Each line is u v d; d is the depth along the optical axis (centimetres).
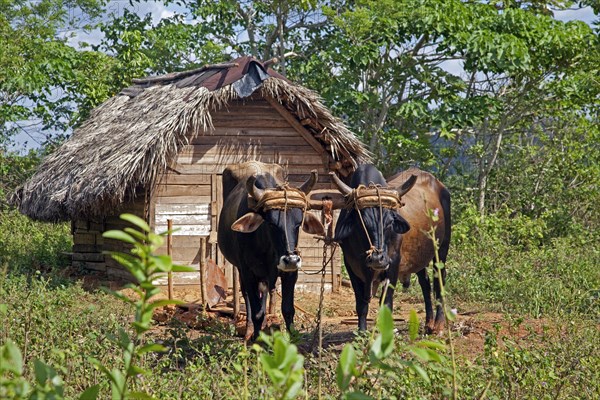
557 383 580
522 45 1769
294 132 1321
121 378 280
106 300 1084
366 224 766
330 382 570
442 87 1942
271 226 768
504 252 1493
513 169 2184
